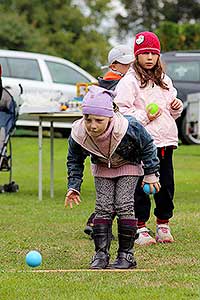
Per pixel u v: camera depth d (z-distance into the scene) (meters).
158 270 9.10
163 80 11.12
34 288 8.14
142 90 11.03
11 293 7.93
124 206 9.27
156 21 94.44
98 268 9.20
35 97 27.12
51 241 11.23
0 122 17.42
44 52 65.19
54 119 16.33
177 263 9.58
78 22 72.31
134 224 9.31
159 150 11.02
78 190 9.28
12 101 17.36
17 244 10.96
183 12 93.12
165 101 11.10
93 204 15.52
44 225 12.75
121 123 8.92
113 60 11.78
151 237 11.13
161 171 11.19
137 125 9.02
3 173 21.75
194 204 15.50
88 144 9.03
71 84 30.09
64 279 8.57
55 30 71.38
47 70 29.75
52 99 28.03
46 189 18.42
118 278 8.65
